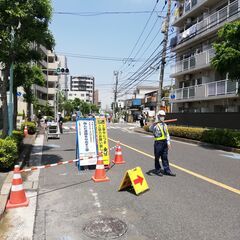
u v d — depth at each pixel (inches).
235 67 577.3
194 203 252.7
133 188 291.3
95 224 209.3
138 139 853.8
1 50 386.3
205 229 199.0
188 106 1269.7
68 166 427.5
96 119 421.1
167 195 276.2
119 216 224.4
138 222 212.1
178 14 1363.2
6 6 359.9
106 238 187.2
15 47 385.4
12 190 249.3
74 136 953.5
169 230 197.9
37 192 291.1
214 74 1087.0
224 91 964.0
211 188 300.0
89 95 4928.6
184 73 1248.8
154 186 307.9
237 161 470.6
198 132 762.8
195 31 1133.7
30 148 618.5
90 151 406.6
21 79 635.5
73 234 193.9
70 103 3294.8
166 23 1040.2
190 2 1226.6
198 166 420.2
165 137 361.7
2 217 224.5
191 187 304.0
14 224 211.9
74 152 571.8
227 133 636.7
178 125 1024.2
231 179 339.0
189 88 1189.7
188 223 209.5
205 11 1158.3
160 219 217.3
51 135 846.5
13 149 365.4
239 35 579.2
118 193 284.7
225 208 239.9
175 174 362.3
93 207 245.0
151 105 2362.2
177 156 515.8
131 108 3002.0
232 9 938.7
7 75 426.0
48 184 322.7
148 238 186.4
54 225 209.0
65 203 256.2
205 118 866.1
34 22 386.0
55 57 2849.4
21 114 1461.6
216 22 1016.2
